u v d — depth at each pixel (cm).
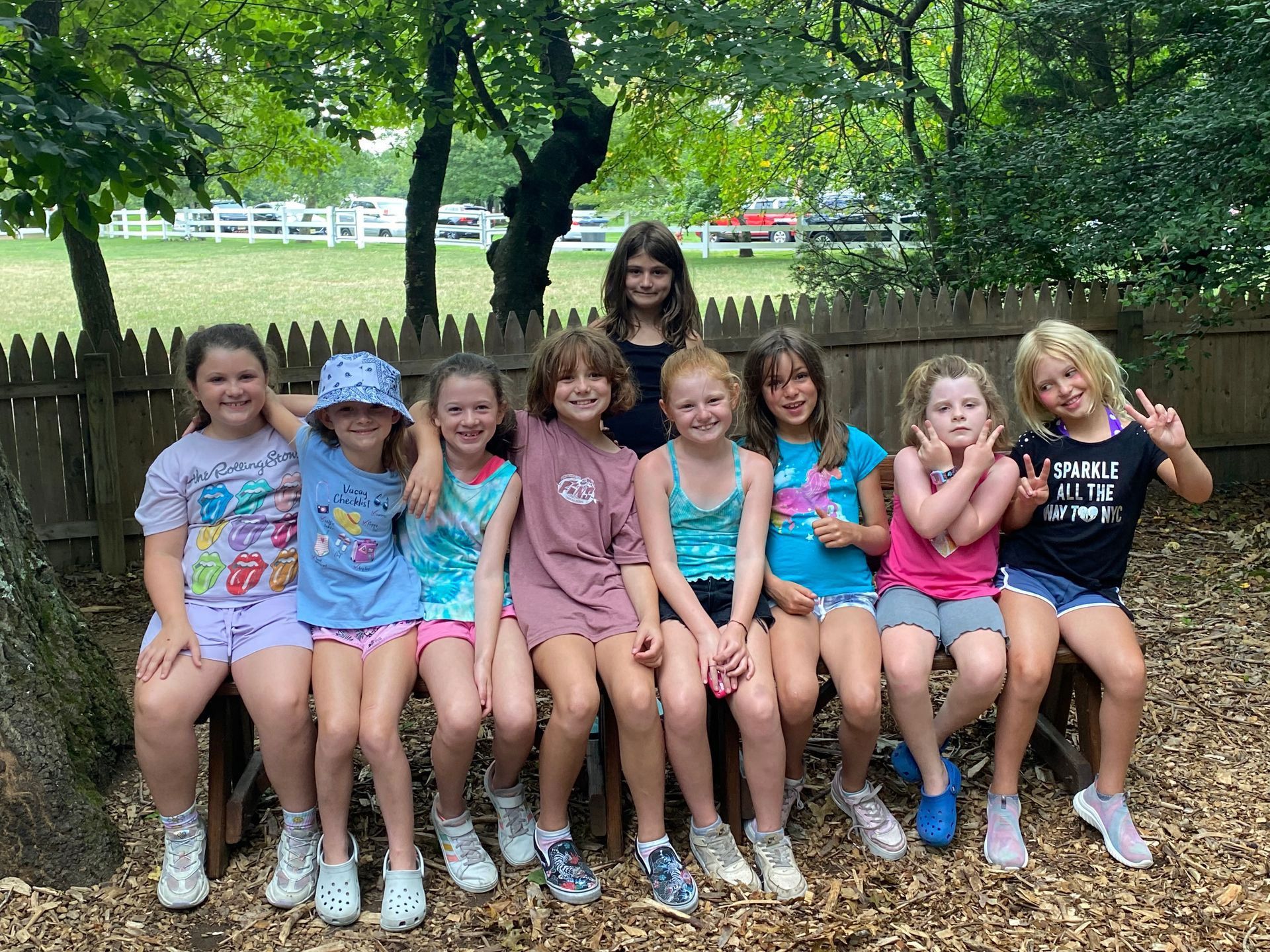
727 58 675
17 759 276
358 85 698
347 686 274
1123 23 802
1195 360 702
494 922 266
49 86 407
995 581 322
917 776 326
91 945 257
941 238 789
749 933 261
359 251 2945
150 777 270
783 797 294
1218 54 685
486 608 289
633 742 275
